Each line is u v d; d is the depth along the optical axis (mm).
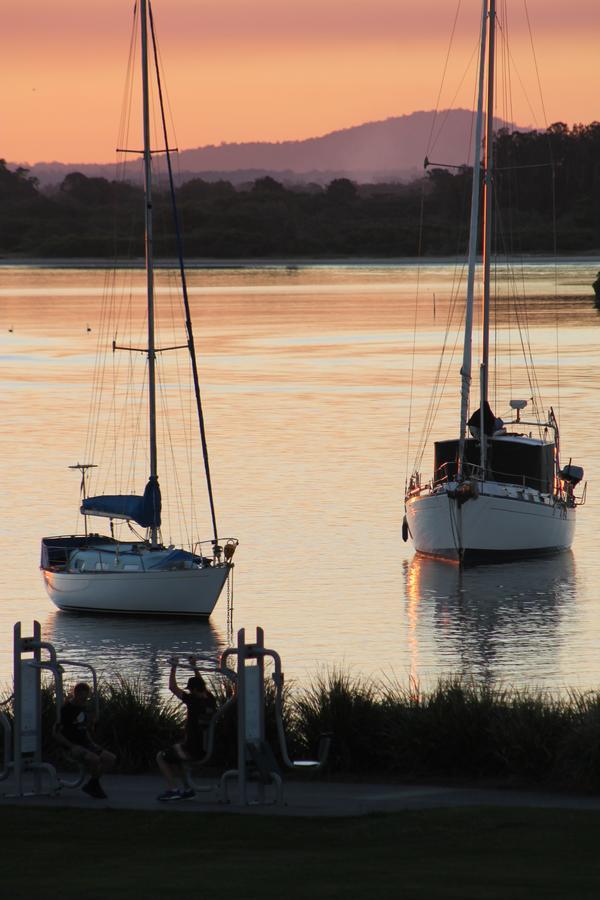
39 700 55156
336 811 49875
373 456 175625
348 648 96188
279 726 53938
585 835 44875
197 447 185875
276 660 53156
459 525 121875
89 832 46781
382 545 129250
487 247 136875
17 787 54125
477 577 118375
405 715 60562
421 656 93750
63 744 54062
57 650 97188
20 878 40906
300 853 43344
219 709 59156
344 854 43031
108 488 156500
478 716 58906
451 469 130125
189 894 38719
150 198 116625
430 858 42250
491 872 40469
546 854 42531
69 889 39500
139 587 105938
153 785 56656
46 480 161000
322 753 56281
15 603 111438
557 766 55719
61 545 112125
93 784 53594
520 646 96188
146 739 61250
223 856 43250
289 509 144125
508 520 123062
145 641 99875
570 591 113125
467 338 130500
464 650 95312
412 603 108938
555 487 132625
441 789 54812
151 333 115188
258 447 184500
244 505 146375
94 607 107250
